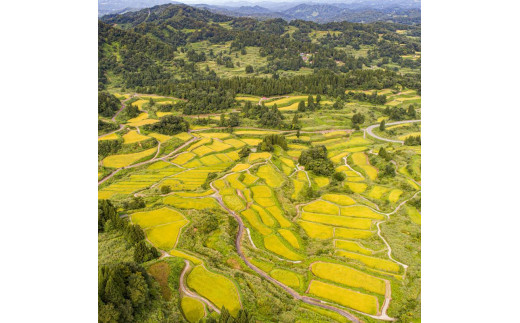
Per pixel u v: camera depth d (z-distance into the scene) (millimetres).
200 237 85938
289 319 58500
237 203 109938
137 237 79812
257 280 69438
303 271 76625
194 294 63281
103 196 128750
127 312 51531
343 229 99312
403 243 90562
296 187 130750
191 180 140625
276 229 97062
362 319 61688
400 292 69438
